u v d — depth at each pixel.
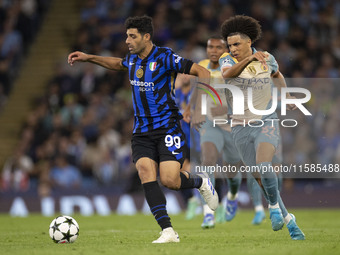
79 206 48.62
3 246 21.14
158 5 65.62
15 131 63.72
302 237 21.94
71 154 53.69
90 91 61.16
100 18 67.75
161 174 20.58
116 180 51.91
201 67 20.70
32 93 67.69
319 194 48.00
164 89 20.94
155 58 20.89
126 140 54.22
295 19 62.69
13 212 48.94
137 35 20.77
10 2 70.44
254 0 62.84
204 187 22.19
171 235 20.78
